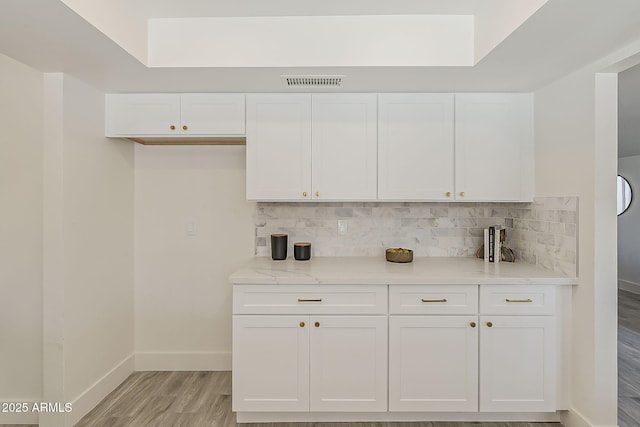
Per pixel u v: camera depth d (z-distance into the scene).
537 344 2.17
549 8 1.44
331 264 2.56
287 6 1.97
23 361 2.26
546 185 2.41
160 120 2.53
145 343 2.96
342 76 2.22
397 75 2.20
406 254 2.62
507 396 2.17
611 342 2.00
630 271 6.05
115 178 2.67
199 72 2.14
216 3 1.93
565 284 2.17
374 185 2.54
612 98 1.99
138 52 1.97
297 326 2.17
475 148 2.54
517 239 2.77
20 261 2.25
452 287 2.16
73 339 2.23
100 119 2.48
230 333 2.95
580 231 2.11
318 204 2.89
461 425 2.21
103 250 2.53
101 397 2.49
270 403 2.18
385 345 2.17
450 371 2.17
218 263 2.95
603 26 1.59
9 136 2.23
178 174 2.94
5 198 2.24
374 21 2.07
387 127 2.53
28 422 2.25
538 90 2.49
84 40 1.72
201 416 2.30
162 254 2.95
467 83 2.35
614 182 2.00
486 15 1.89
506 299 2.17
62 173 2.14
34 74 2.21
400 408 2.18
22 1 1.38
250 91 2.51
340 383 2.18
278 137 2.53
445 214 2.89
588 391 2.04
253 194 2.54
